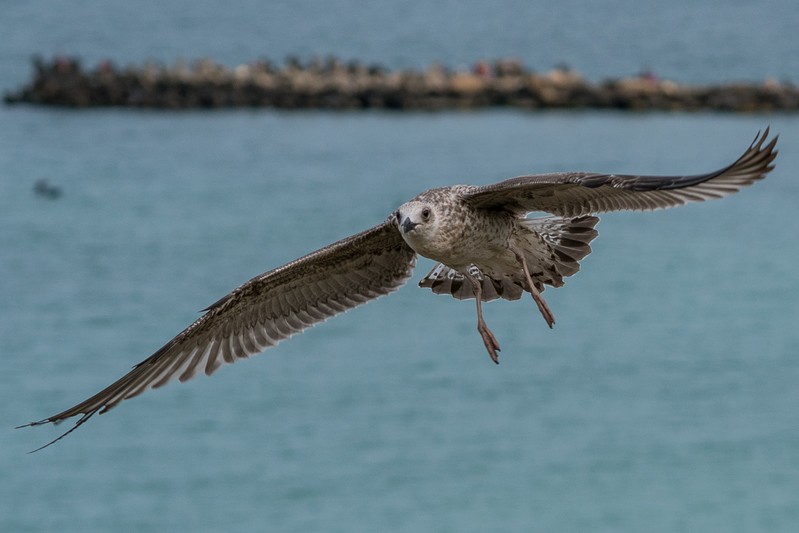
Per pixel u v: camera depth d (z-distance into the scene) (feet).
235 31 367.25
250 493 66.85
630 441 72.38
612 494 65.82
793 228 129.08
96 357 89.25
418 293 107.04
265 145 180.65
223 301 28.55
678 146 174.70
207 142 182.39
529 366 87.56
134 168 163.43
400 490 66.80
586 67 290.76
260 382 84.28
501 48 327.47
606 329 96.27
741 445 72.23
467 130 192.44
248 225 132.26
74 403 79.41
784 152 168.25
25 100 214.28
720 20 383.24
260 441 73.61
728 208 139.03
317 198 145.59
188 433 75.31
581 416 77.00
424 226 27.30
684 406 78.89
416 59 310.04
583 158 166.81
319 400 80.33
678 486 67.36
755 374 84.74
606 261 118.11
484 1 463.83
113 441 74.33
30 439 74.33
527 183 26.48
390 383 83.76
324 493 66.64
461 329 96.84
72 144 179.52
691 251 121.08
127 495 67.00
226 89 215.92
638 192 26.08
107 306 102.58
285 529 63.05
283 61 305.53
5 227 130.72
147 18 392.06
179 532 62.34
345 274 29.89
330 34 362.74
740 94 209.87
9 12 390.01
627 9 421.59
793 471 68.85
